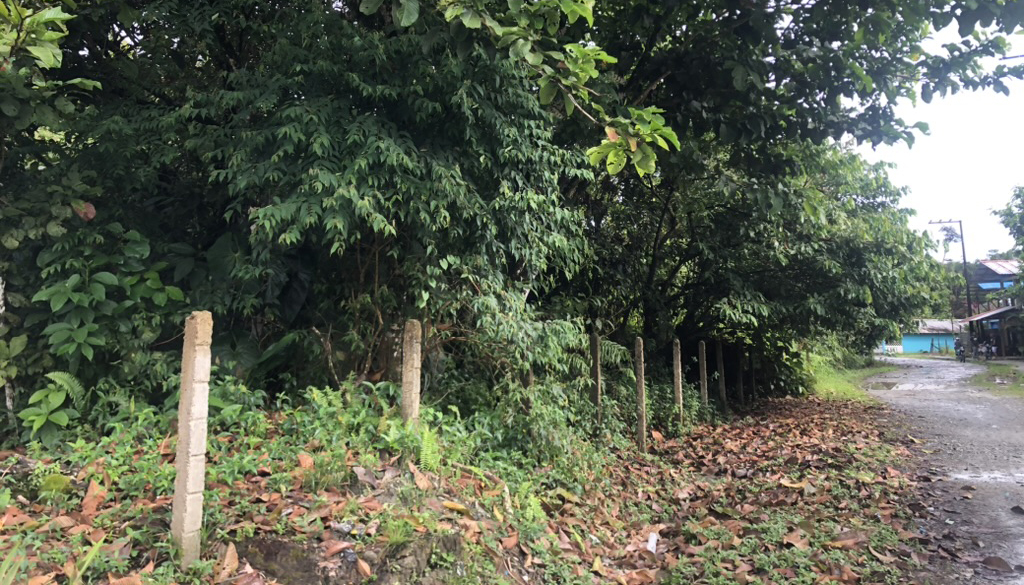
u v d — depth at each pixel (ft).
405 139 19.58
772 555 16.78
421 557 12.05
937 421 43.34
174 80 23.61
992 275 178.40
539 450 21.04
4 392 17.52
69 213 17.63
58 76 21.86
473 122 20.06
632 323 41.60
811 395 60.13
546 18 17.78
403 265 20.97
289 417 17.53
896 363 134.72
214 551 11.35
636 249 39.55
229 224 22.77
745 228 38.17
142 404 17.88
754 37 25.27
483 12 16.25
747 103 27.66
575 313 31.96
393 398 19.89
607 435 26.43
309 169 18.13
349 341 20.92
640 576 15.37
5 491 12.44
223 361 19.83
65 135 20.02
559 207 24.03
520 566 14.30
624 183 36.47
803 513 20.59
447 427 18.31
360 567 11.34
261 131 18.88
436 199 18.99
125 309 18.80
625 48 28.84
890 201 47.03
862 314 43.68
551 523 17.01
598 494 20.65
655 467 26.20
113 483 13.25
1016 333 142.41
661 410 34.65
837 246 41.29
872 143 28.78
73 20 20.66
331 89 19.86
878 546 17.71
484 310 20.26
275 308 21.02
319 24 19.29
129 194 20.72
